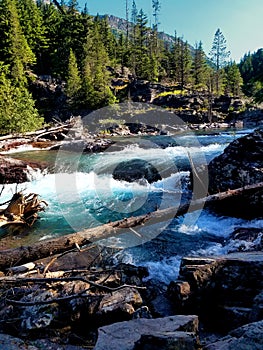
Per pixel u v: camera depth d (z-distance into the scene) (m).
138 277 4.92
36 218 8.28
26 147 18.70
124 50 69.06
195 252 6.00
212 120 49.84
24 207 8.26
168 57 69.06
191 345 2.13
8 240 6.95
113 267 5.14
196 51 68.19
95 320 3.64
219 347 2.14
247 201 7.35
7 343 3.04
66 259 5.54
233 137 26.39
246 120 46.47
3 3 53.66
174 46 67.88
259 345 2.06
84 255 5.75
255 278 3.87
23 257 4.37
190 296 3.95
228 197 7.07
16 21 47.97
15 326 3.44
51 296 3.90
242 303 3.71
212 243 6.43
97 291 4.19
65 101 46.78
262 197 7.10
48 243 4.58
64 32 60.19
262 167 8.11
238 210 7.56
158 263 5.59
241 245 5.78
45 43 58.72
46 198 10.06
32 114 27.27
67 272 4.64
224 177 8.66
